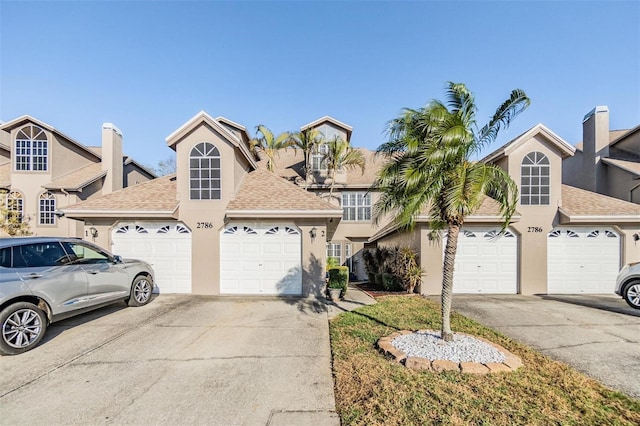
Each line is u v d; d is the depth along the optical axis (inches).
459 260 520.1
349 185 832.9
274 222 483.5
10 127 787.4
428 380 195.6
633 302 406.0
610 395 181.2
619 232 520.1
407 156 245.9
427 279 514.0
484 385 189.5
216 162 488.1
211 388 191.6
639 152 692.7
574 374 207.5
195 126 485.7
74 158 847.7
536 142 528.7
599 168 682.8
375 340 272.4
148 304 410.9
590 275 520.7
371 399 174.7
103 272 338.0
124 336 287.1
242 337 285.0
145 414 164.9
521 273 516.1
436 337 263.6
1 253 256.8
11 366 223.9
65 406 172.9
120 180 877.8
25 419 161.3
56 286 281.6
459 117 233.0
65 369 218.8
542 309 401.1
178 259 484.7
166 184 543.2
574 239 524.7
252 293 479.5
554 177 525.7
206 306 402.6
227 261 482.3
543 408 165.8
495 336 286.5
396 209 262.1
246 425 155.0
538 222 520.4
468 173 232.5
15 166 784.3
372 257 722.8
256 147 850.8
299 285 477.7
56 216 776.3
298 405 171.9
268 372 213.0
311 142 802.2
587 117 706.2
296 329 309.0
